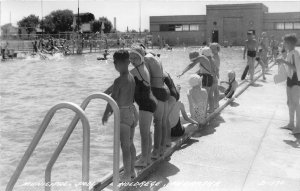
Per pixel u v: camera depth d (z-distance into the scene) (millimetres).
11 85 17531
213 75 8688
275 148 6551
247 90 12922
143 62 4957
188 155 6145
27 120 9883
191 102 7742
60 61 34906
